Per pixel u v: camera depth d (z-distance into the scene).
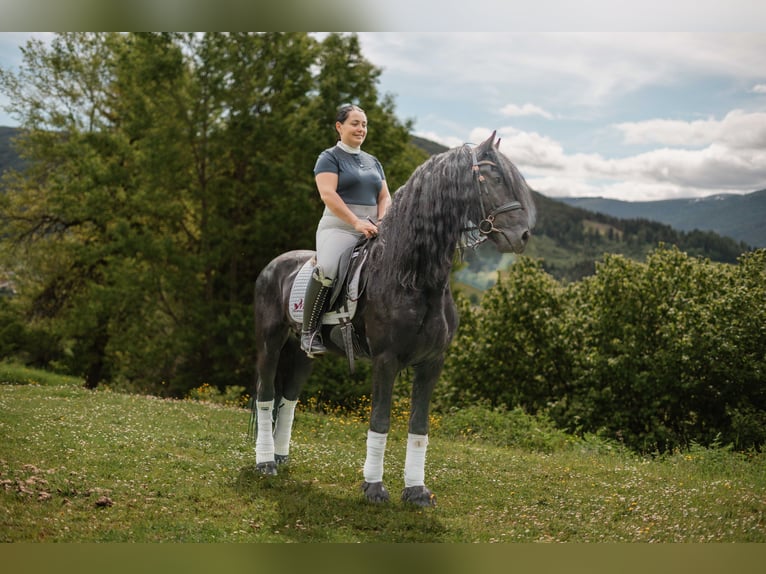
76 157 19.88
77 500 4.63
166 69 17.30
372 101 17.98
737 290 13.05
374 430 4.92
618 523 4.75
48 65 21.83
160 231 19.78
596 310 14.01
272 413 5.89
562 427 13.33
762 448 9.56
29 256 21.66
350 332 4.93
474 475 6.02
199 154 18.47
